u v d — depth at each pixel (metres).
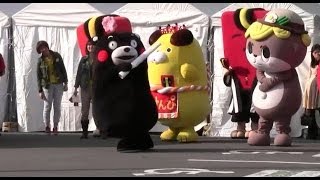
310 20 13.20
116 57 8.84
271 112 10.26
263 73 10.31
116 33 9.09
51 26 14.22
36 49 13.56
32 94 14.30
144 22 13.80
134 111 8.85
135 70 8.96
